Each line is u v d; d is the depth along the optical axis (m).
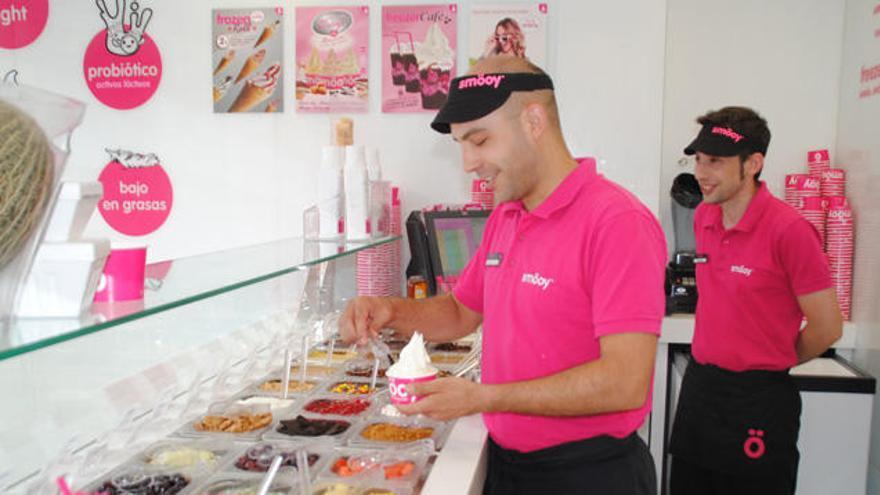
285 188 3.24
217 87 3.20
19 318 1.03
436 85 3.11
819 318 2.25
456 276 2.79
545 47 3.03
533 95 1.43
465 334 1.95
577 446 1.52
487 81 1.42
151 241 3.34
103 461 1.50
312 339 2.46
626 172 2.95
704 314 2.47
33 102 0.96
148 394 1.85
